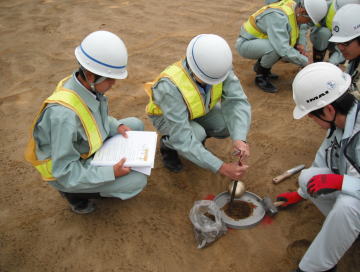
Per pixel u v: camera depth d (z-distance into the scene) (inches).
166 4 261.6
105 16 240.4
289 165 115.0
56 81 167.0
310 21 141.3
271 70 177.0
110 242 91.6
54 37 211.0
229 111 101.2
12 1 270.8
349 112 66.9
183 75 87.4
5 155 122.6
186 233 93.4
